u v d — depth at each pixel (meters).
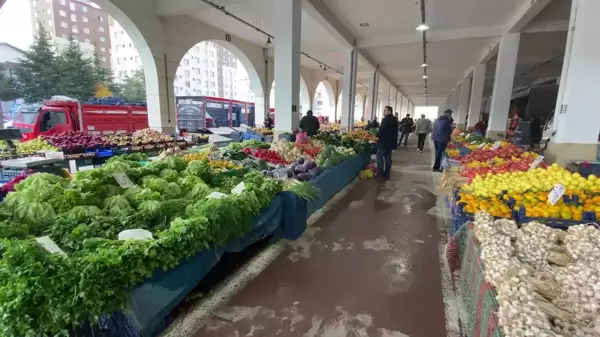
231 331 2.22
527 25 9.38
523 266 1.80
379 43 11.66
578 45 5.06
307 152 5.88
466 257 2.46
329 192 5.15
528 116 15.17
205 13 9.63
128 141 7.14
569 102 5.23
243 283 2.83
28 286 1.39
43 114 8.49
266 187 3.35
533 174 3.31
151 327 1.91
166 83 9.34
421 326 2.29
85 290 1.48
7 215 2.19
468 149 7.27
